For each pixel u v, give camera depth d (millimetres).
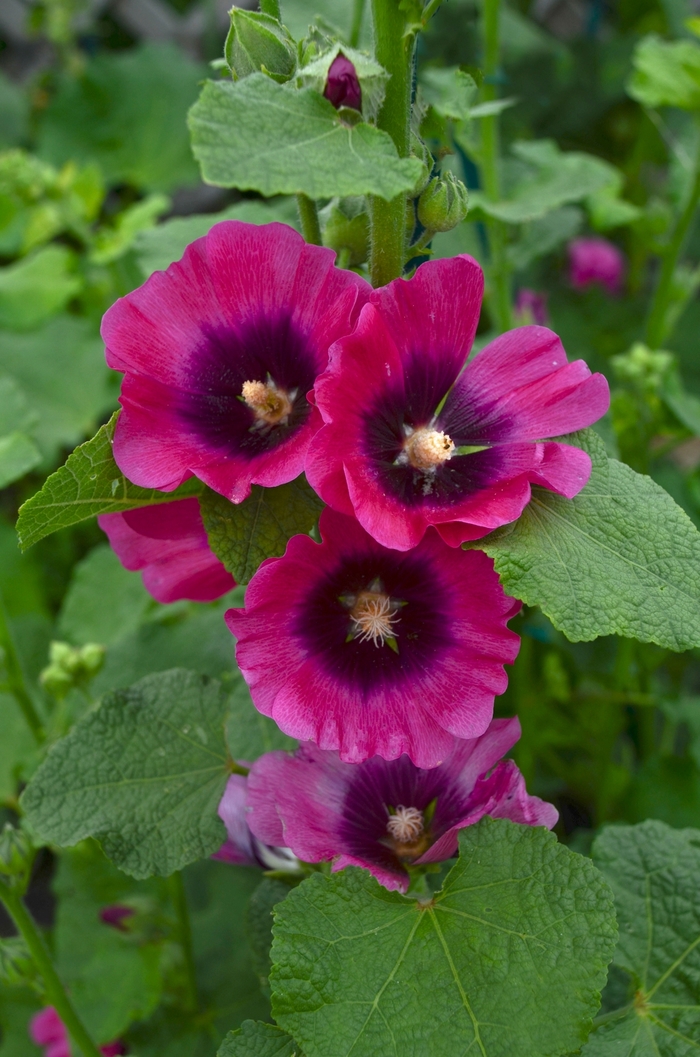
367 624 516
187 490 529
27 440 754
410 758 544
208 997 818
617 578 494
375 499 497
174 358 521
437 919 524
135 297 515
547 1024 503
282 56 516
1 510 1285
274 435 530
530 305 970
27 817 564
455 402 530
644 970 585
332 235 566
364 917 522
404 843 562
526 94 1353
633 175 1358
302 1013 508
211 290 518
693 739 861
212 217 667
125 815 565
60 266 1230
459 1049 502
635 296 1334
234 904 868
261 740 668
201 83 472
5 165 1111
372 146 479
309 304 513
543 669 908
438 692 521
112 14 1632
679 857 604
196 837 562
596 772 963
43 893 1054
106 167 1482
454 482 517
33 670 944
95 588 908
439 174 561
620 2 1473
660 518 508
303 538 501
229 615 508
